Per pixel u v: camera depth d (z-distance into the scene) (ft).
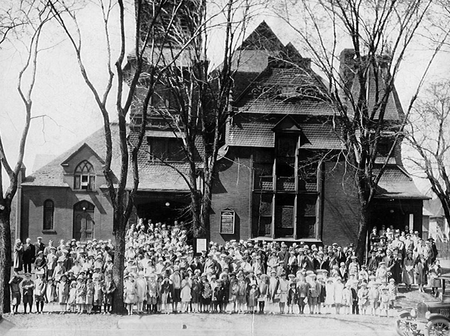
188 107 122.11
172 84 122.21
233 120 143.54
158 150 150.92
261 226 142.31
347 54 148.15
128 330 75.20
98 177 148.36
